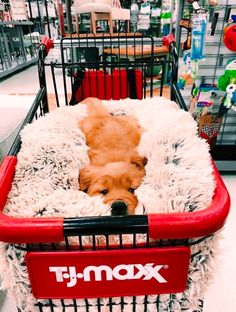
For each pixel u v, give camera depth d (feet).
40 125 2.54
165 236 1.43
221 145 6.44
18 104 9.34
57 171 2.23
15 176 2.11
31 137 2.38
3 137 5.11
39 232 1.41
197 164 2.07
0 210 1.58
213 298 3.50
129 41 4.85
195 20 4.69
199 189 1.88
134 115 3.07
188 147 2.23
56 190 2.10
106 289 1.66
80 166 2.43
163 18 11.12
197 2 5.03
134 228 1.41
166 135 2.38
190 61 5.36
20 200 1.92
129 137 2.69
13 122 6.49
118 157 2.52
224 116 6.43
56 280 1.62
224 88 5.50
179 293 1.81
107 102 3.32
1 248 1.64
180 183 1.99
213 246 1.73
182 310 1.92
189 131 2.42
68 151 2.35
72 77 4.51
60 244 1.63
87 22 15.89
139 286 1.67
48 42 4.32
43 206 1.87
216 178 1.89
